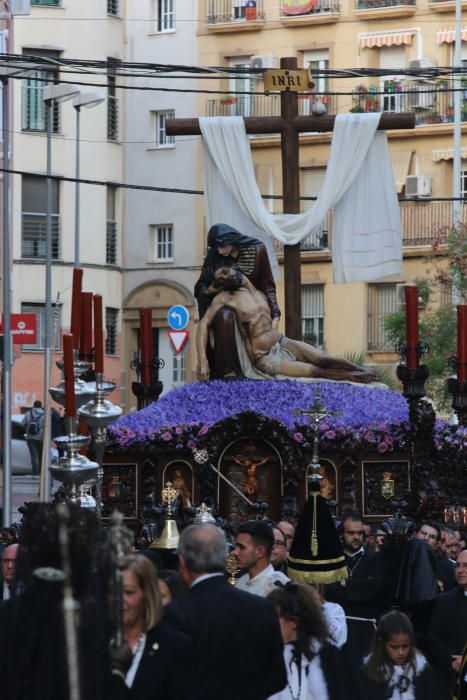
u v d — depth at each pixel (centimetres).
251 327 2272
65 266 6594
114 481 2128
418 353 2009
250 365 2275
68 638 828
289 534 1730
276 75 2562
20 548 898
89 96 5678
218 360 2264
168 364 6781
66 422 1478
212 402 2180
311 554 1454
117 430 2119
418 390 2002
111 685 885
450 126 6391
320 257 6506
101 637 872
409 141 6456
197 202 6694
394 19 6494
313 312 6562
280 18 6625
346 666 1227
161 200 6744
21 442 5247
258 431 2061
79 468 1462
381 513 2109
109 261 6762
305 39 6612
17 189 6519
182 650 998
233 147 2550
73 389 1472
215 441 2075
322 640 1222
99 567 892
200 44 6719
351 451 2086
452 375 5362
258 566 1355
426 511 1995
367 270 2539
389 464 2109
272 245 2552
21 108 6506
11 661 870
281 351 2291
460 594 1563
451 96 6431
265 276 2311
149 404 2291
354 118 2525
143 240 6775
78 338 1694
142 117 6769
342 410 2139
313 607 1220
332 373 2283
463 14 6412
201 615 1095
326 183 2517
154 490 2120
